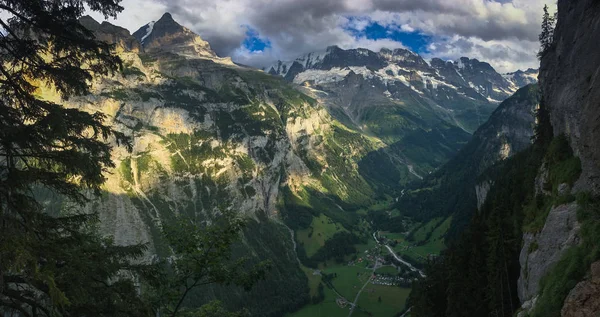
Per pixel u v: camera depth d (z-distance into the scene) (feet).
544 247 148.15
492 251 218.79
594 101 147.64
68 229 61.36
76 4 59.77
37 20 56.95
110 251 66.08
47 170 58.44
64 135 53.06
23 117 56.80
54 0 58.70
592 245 107.96
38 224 56.24
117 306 59.11
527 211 199.41
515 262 204.44
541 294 126.93
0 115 52.44
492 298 203.62
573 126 181.37
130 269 66.44
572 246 122.42
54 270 51.47
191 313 94.58
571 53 205.77
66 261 54.54
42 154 55.01
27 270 47.42
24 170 54.13
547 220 154.81
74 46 61.31
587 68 173.68
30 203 54.70
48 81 62.44
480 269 237.66
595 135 142.72
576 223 132.57
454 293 237.86
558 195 165.27
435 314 271.69
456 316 228.22
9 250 44.11
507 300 196.03
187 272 81.82
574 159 167.53
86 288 54.85
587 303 84.94
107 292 59.26
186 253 81.10
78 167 57.77
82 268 54.29
